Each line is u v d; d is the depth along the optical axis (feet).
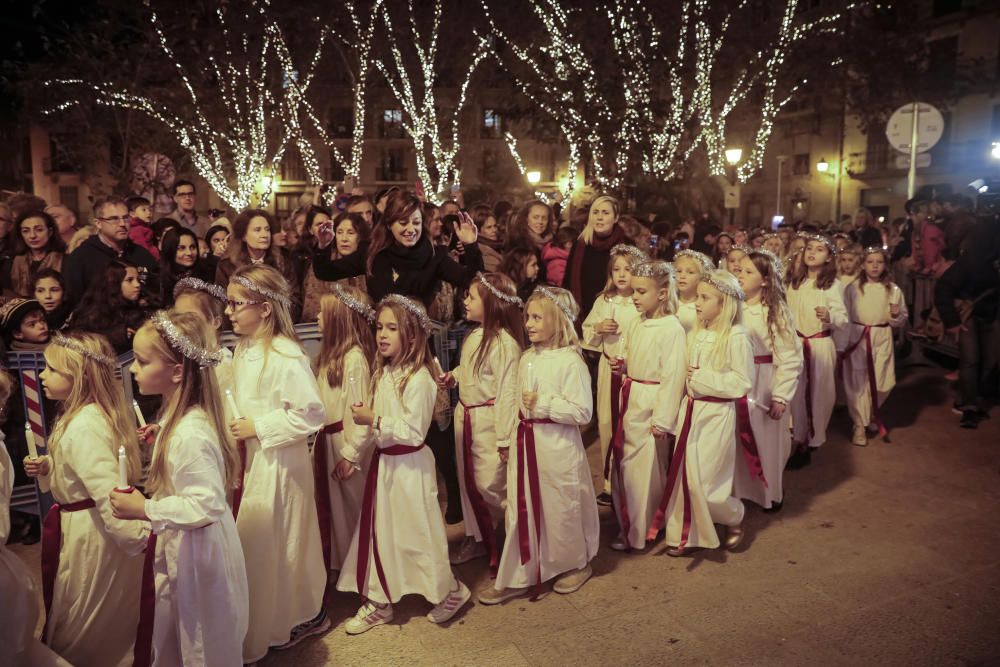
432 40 80.43
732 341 13.38
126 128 67.46
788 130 104.68
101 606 9.70
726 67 70.49
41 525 14.08
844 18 72.18
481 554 14.05
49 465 9.91
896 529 14.82
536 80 62.23
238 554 9.21
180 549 8.61
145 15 62.80
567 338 12.41
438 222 18.80
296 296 18.43
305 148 90.94
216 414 9.05
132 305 15.44
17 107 87.25
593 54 59.21
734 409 13.66
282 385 10.48
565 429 12.40
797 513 15.70
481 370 13.14
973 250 21.15
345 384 12.28
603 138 57.88
